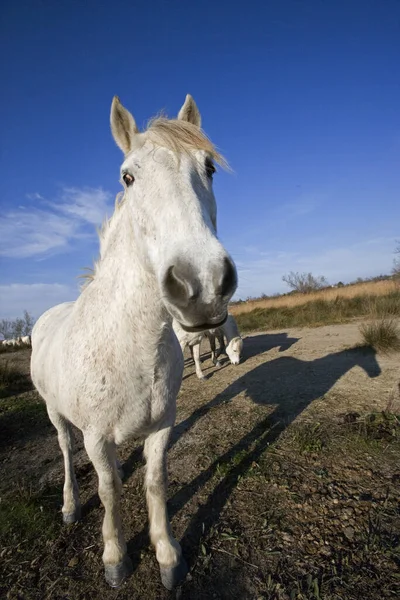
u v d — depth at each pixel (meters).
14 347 13.02
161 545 1.81
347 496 2.20
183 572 1.77
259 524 2.06
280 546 1.89
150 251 1.34
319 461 2.60
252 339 8.43
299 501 2.21
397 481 2.28
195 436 3.26
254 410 3.69
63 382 1.83
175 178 1.33
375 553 1.77
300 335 8.05
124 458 3.05
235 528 2.05
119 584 1.77
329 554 1.80
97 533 2.16
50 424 4.17
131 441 3.32
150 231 1.33
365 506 2.09
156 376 1.65
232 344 5.88
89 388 1.65
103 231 2.10
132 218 1.48
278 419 3.39
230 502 2.27
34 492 2.61
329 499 2.19
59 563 1.95
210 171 1.60
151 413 1.71
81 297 2.03
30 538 2.15
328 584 1.64
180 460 2.86
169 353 1.72
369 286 16.39
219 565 1.82
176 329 5.12
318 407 3.54
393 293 12.23
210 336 6.04
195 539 2.01
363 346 5.70
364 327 6.13
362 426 2.99
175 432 3.41
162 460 1.85
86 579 1.83
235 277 1.14
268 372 5.12
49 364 2.16
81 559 1.97
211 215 1.45
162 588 1.73
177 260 1.14
